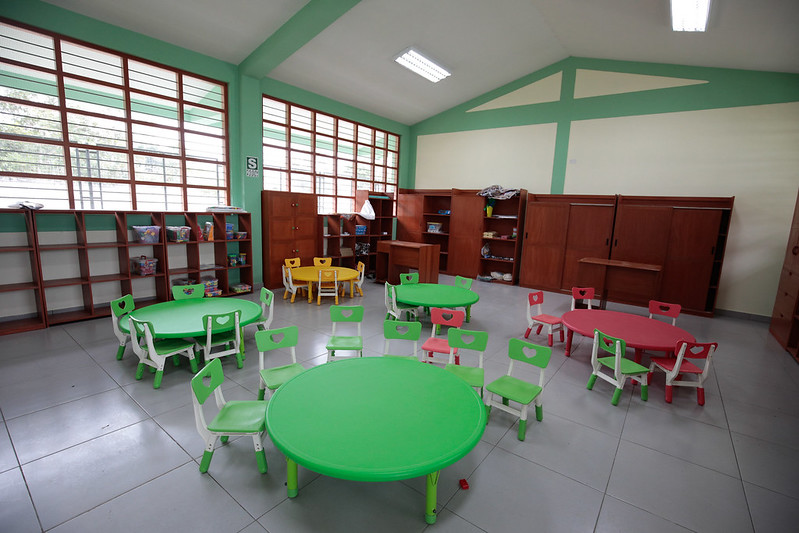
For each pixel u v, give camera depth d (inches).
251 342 174.2
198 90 241.3
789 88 232.1
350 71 283.1
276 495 83.4
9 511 76.5
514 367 155.6
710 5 171.0
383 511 80.0
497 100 344.8
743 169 248.5
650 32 220.7
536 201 318.3
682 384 128.9
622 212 269.6
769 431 114.9
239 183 262.4
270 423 76.2
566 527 77.2
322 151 324.8
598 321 167.5
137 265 215.3
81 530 72.8
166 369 142.4
